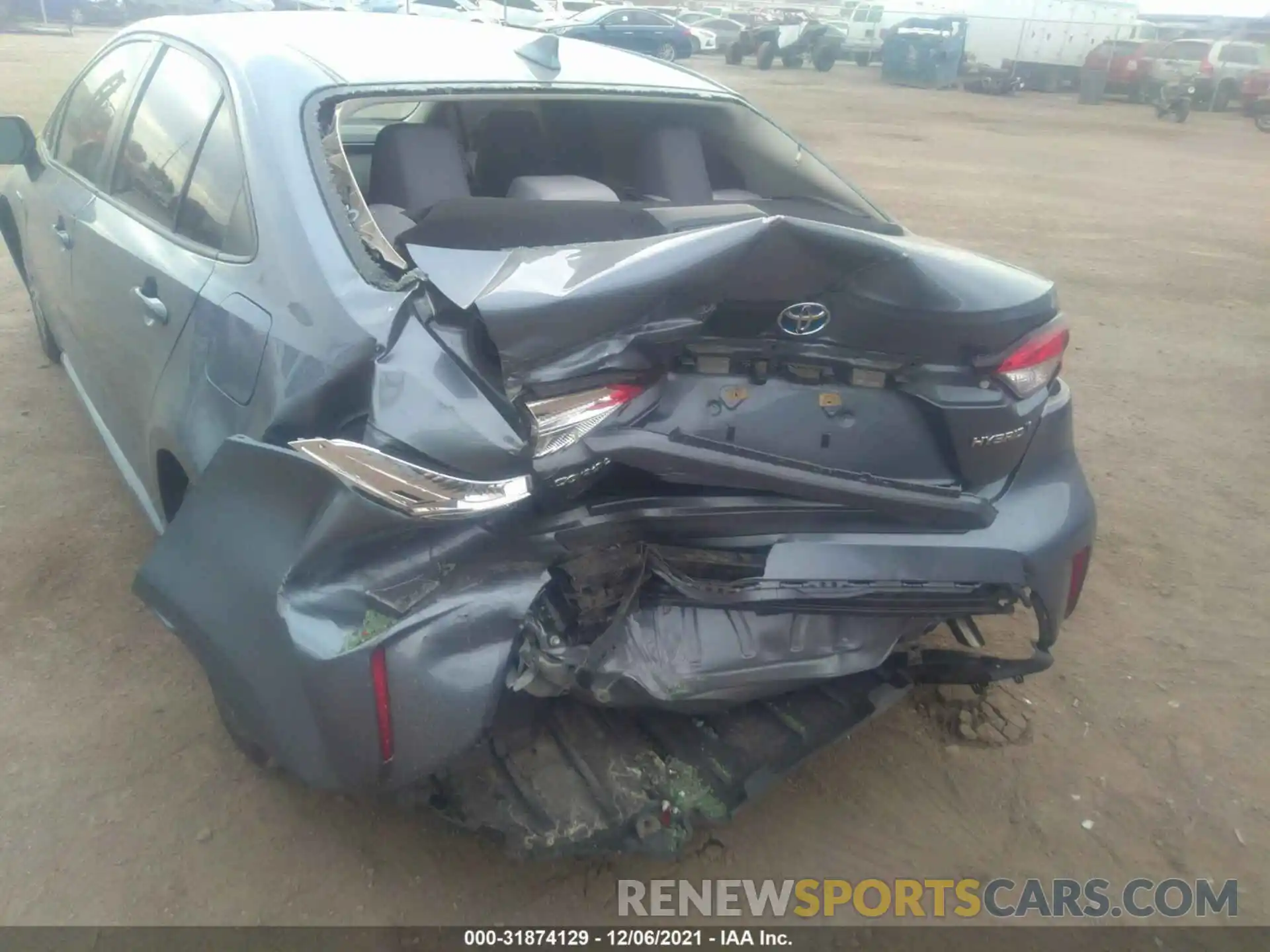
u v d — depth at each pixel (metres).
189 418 2.64
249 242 2.55
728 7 41.28
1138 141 18.67
